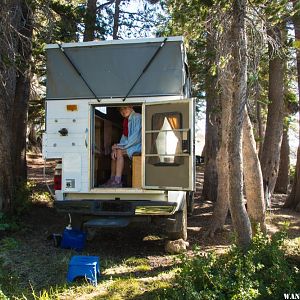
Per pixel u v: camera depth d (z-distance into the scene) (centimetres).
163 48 706
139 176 714
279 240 604
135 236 830
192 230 884
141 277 584
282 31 814
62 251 711
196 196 1391
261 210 707
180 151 657
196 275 505
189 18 654
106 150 821
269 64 1207
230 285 485
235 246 568
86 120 711
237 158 584
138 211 694
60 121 718
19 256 670
